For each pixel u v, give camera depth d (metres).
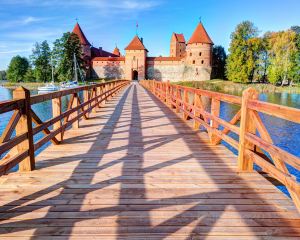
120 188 3.34
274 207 2.88
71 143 5.54
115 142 5.66
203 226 2.52
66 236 2.34
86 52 77.25
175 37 93.56
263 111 3.24
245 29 59.69
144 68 73.25
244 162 3.98
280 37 54.09
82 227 2.48
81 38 76.75
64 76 68.56
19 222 2.54
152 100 15.84
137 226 2.50
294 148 15.30
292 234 2.40
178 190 3.30
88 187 3.36
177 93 10.30
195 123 7.15
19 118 3.57
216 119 5.23
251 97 3.77
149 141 5.79
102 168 4.06
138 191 3.26
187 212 2.77
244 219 2.64
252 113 3.72
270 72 54.53
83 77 70.44
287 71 52.53
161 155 4.77
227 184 3.49
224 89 58.97
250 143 3.90
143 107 12.17
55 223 2.54
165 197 3.10
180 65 73.69
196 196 3.13
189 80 72.25
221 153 4.91
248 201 3.02
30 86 71.88
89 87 8.88
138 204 2.93
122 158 4.57
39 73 80.12
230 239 2.33
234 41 59.81
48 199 3.02
